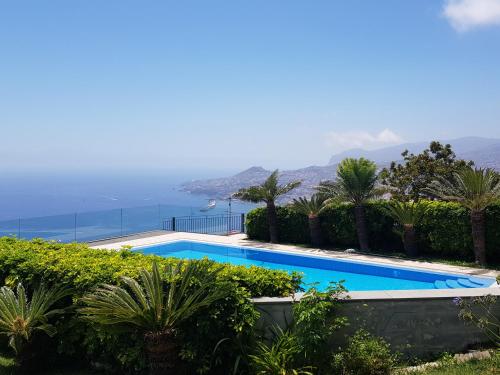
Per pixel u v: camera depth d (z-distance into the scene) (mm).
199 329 5062
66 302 5836
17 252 6910
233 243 18234
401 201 15859
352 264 14156
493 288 5988
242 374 5133
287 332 5270
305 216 17797
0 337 6066
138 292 4926
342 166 16141
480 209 12812
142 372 5215
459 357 5262
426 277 12531
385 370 4980
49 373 5613
